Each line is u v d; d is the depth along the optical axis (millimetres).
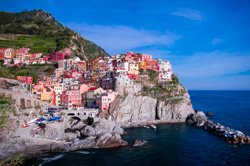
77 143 96000
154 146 99562
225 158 85625
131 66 179500
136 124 144750
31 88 143875
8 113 102750
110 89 158500
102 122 118875
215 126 128625
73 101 150750
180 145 101625
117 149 94688
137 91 163125
